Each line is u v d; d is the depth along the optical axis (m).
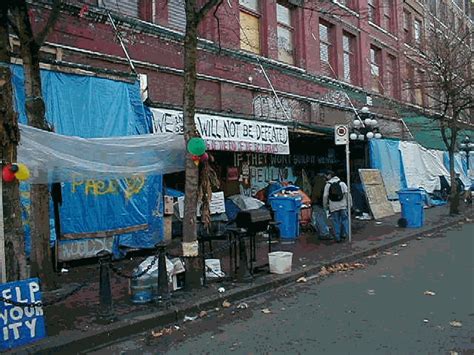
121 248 10.45
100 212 9.88
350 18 22.39
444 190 25.56
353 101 22.11
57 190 9.09
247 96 15.56
